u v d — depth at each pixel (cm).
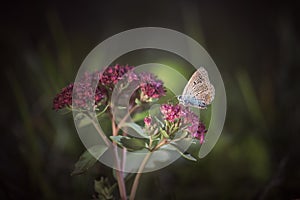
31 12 140
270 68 103
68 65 74
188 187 63
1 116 75
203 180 64
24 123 65
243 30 138
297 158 62
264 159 66
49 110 70
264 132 69
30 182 61
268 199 58
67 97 49
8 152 64
